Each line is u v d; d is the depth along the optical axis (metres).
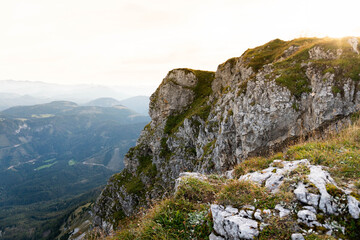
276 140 21.02
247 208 5.84
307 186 5.98
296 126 19.77
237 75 41.56
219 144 30.69
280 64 24.86
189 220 6.49
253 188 6.57
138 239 6.29
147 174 63.41
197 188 7.86
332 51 21.09
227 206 6.22
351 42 20.38
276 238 4.83
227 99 37.38
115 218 62.59
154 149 67.00
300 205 5.57
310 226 4.94
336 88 17.66
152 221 6.57
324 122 17.75
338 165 7.42
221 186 7.73
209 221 6.14
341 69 18.34
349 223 4.86
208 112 54.75
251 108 23.11
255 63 36.88
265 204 5.84
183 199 7.43
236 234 5.24
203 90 69.50
